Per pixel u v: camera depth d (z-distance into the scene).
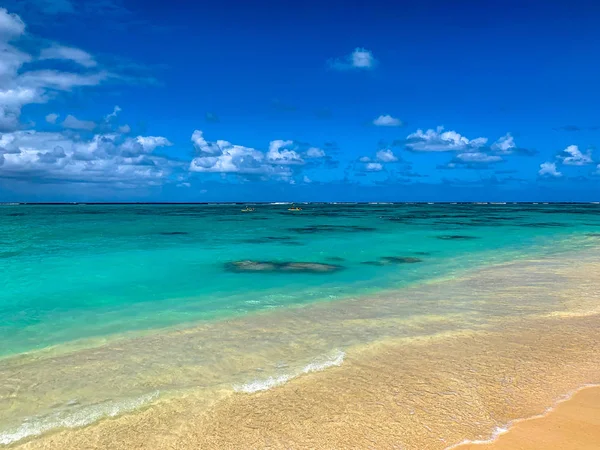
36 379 6.39
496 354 7.29
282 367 6.80
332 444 4.72
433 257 19.25
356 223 43.94
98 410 5.50
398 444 4.70
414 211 86.94
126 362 7.04
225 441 4.81
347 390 5.99
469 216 61.38
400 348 7.61
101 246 22.77
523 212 79.62
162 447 4.73
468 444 4.67
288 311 10.27
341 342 7.94
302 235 29.81
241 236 28.91
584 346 7.64
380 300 11.31
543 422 5.10
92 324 9.27
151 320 9.55
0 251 20.39
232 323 9.26
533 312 9.91
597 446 4.61
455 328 8.73
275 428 5.06
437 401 5.65
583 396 5.75
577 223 43.88
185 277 14.63
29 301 11.36
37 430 5.06
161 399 5.77
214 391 5.99
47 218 53.31
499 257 18.98
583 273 14.73
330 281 14.00
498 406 5.50
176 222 45.09
